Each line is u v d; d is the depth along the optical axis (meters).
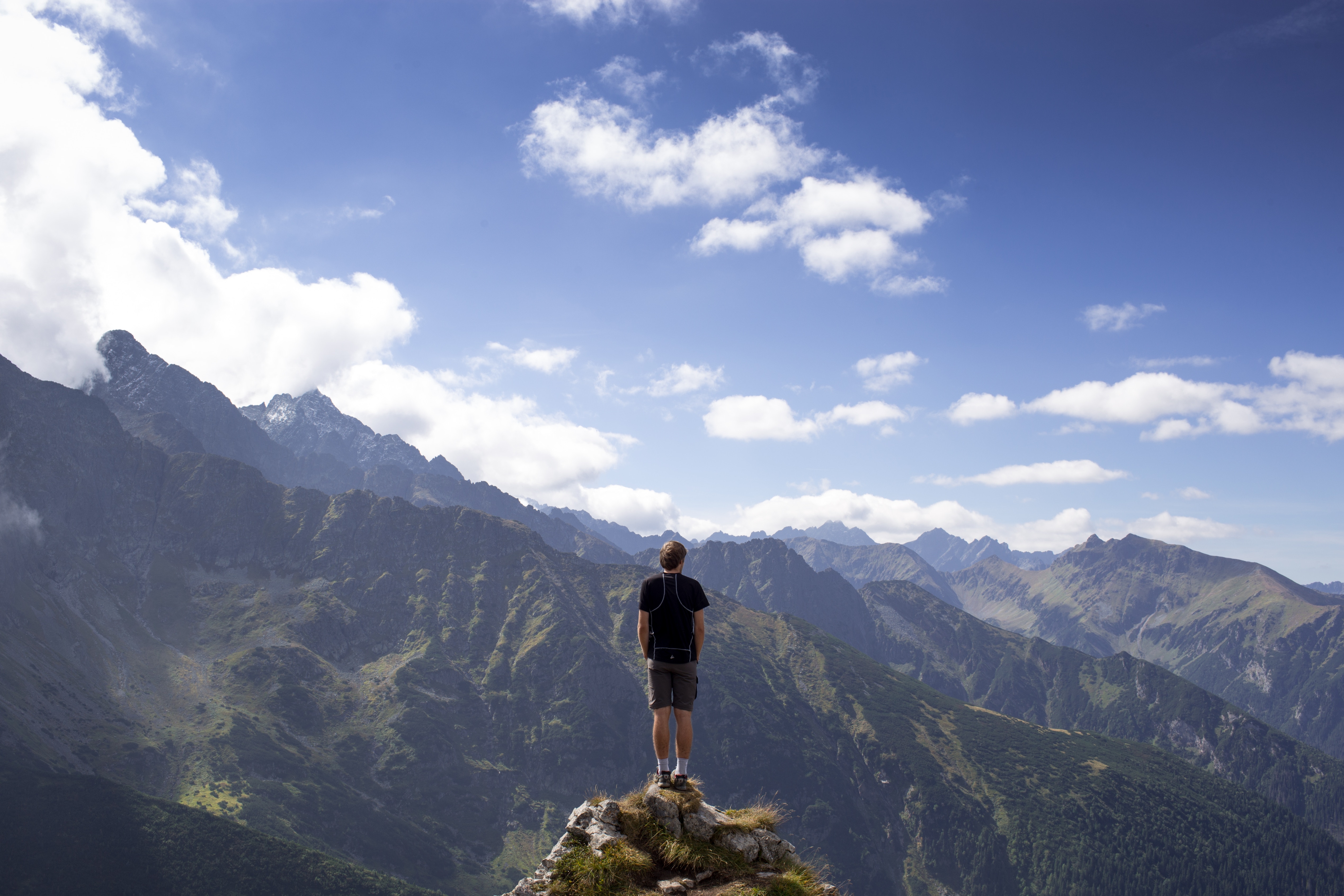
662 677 14.73
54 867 182.12
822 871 13.69
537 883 12.90
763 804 15.05
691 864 13.02
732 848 13.50
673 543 15.25
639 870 12.87
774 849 13.90
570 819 14.30
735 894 12.25
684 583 14.98
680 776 14.54
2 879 174.62
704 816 13.84
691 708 14.72
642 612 14.99
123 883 183.38
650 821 13.88
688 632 14.68
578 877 12.73
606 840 13.37
